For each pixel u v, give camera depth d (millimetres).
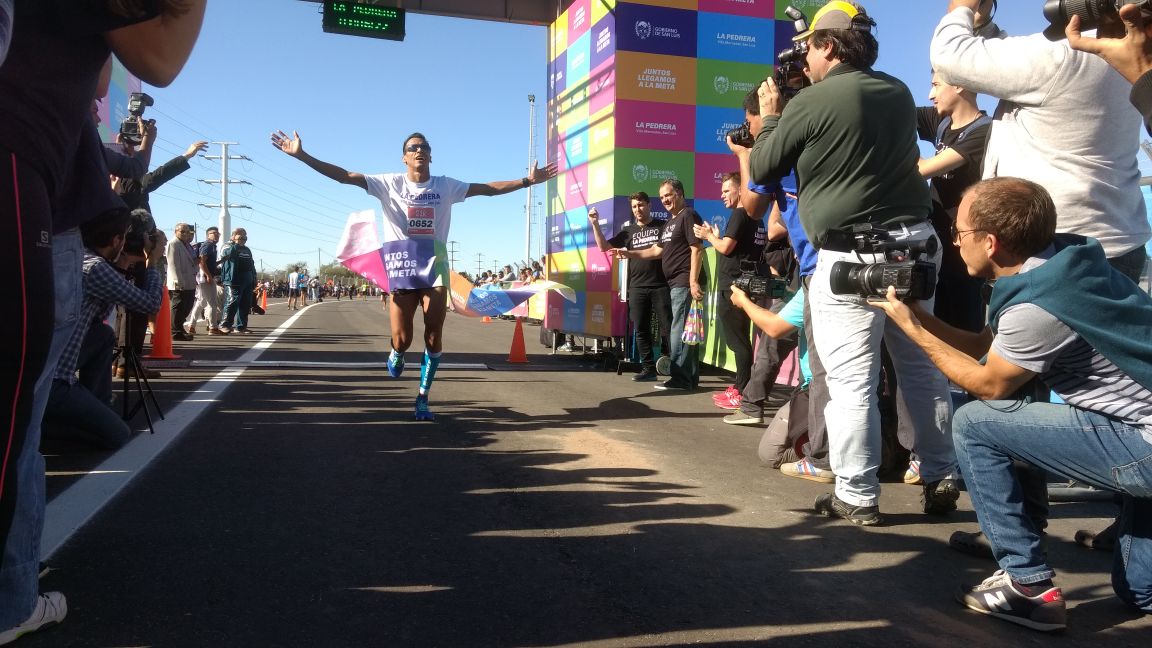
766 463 3736
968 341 2434
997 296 2031
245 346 9633
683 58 7625
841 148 2742
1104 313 1899
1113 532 2611
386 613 1990
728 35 7762
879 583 2295
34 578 1802
